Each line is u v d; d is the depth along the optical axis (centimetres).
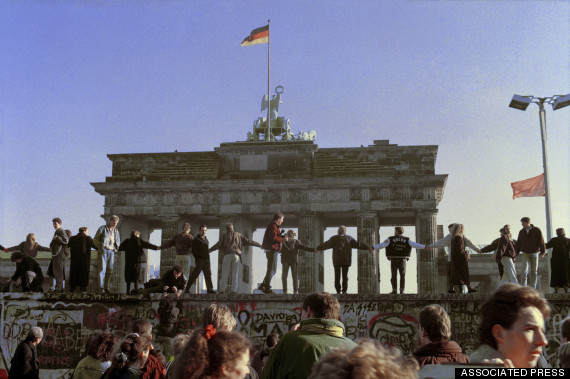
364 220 7969
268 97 8700
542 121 4466
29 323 2548
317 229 8231
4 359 2527
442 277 7775
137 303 2516
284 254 2839
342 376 362
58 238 2744
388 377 360
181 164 8450
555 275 2475
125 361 1007
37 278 2711
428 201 7925
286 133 8669
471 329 2331
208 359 575
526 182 5931
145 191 8319
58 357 2514
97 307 2531
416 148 8106
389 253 2688
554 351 2275
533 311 526
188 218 8456
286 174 8281
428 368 504
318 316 803
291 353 751
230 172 8381
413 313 2381
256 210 8156
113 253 2742
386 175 8031
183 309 2491
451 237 2542
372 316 2405
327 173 8200
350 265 2703
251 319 2461
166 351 2445
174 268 2545
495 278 7444
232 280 2745
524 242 2558
